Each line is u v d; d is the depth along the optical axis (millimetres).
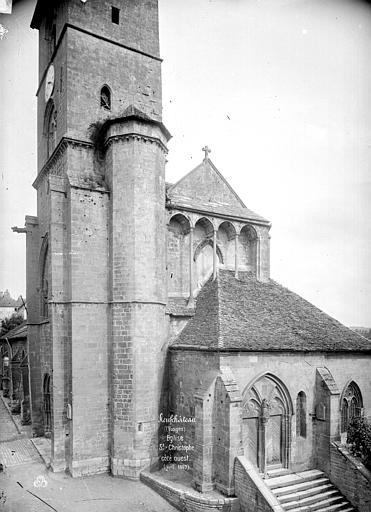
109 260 22844
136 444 20938
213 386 18969
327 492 20062
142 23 27156
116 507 17844
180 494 18141
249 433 20109
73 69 24047
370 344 25344
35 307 29125
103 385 22078
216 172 30938
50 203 22891
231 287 26234
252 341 20453
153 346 22062
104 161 24047
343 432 23594
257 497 16781
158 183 23516
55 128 27344
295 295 28547
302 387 21781
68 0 24328
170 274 26328
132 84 26281
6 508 17594
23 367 32094
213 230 27938
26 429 30031
